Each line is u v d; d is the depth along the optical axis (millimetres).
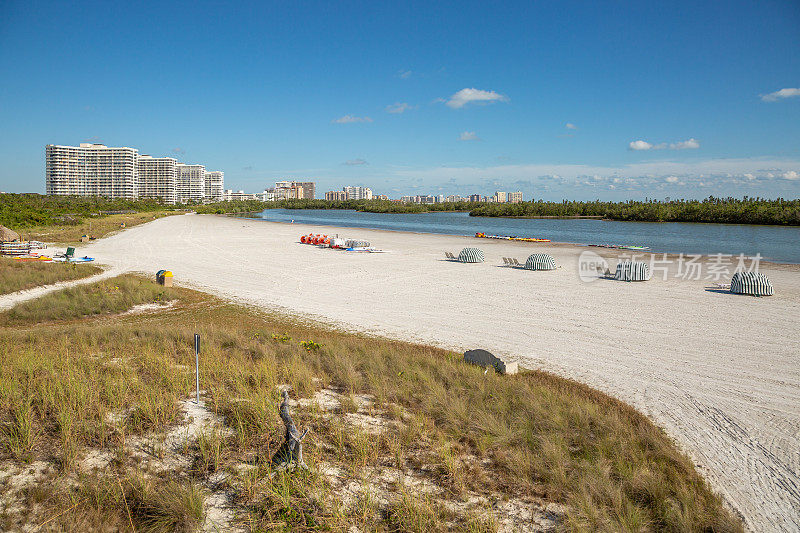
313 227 84188
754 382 13148
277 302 24000
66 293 23625
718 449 9406
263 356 13734
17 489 6383
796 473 8523
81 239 53688
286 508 6328
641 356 15492
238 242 54406
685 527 6590
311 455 7852
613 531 6402
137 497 6422
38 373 10422
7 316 19969
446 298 24891
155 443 7887
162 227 78688
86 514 5949
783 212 100938
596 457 8555
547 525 6637
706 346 16547
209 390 10547
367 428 9156
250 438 8281
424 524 6340
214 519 6211
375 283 29234
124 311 21953
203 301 24172
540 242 57188
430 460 8148
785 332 18297
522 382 12211
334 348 14680
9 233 41750
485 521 6566
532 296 25328
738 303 23594
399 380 12117
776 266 37406
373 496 6977
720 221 109875
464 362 14000
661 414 11078
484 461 8312
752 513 7332
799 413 11125
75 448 7281
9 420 8172
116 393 9539
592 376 13648
